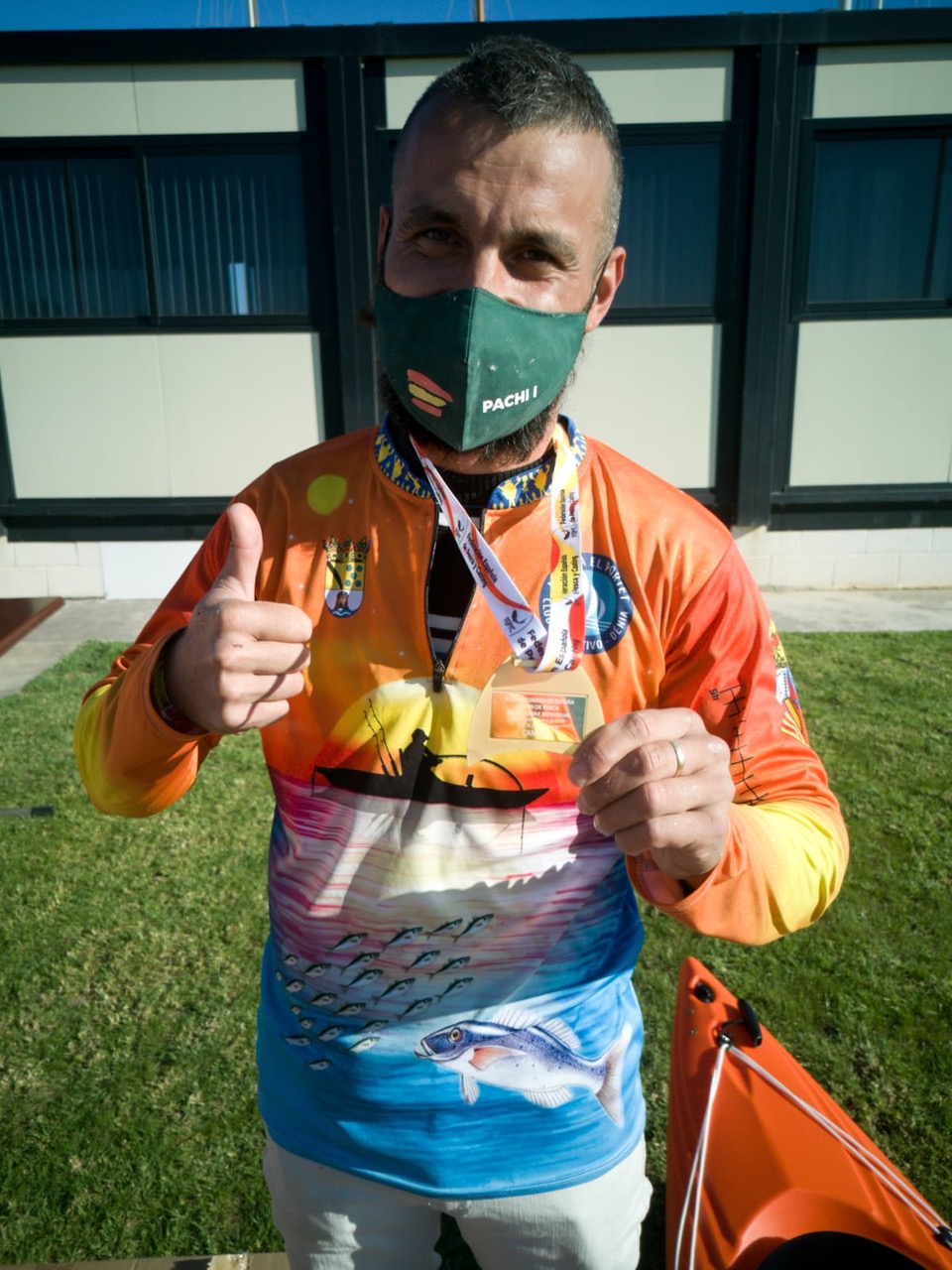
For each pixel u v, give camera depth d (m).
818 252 6.89
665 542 1.01
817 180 6.71
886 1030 2.63
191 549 7.50
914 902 3.25
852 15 6.27
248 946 3.05
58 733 4.84
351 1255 1.13
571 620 0.97
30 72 6.47
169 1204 2.14
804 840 0.95
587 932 1.06
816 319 6.99
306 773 1.04
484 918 1.02
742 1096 1.73
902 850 3.58
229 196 6.73
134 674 0.96
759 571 7.60
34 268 6.88
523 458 1.01
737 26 6.29
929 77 6.46
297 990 1.09
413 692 1.00
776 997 2.76
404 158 0.95
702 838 0.81
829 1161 1.56
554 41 6.38
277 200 6.73
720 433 7.24
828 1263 1.22
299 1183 1.12
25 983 2.87
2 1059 2.56
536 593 1.00
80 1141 2.30
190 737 0.93
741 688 1.01
